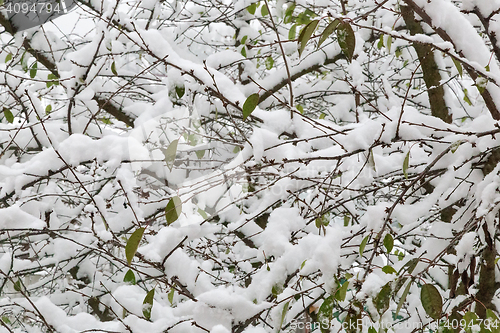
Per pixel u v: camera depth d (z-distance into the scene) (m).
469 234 1.78
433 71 3.29
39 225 2.22
